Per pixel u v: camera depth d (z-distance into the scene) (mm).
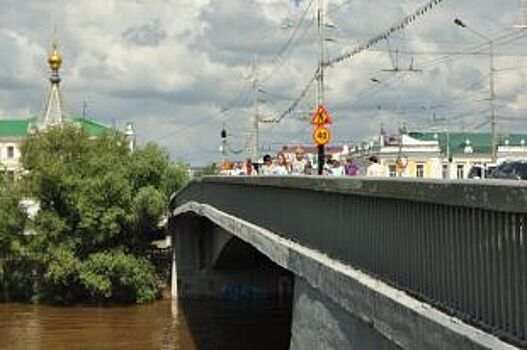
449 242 9891
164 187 65500
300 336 16953
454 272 9750
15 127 132500
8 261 63000
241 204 29391
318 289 15375
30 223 62062
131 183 63438
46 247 61000
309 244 17969
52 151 64562
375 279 12695
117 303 61375
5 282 62875
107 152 65000
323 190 15867
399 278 11742
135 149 66062
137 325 52688
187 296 63562
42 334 49750
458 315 9562
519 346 8148
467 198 8961
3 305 61094
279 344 45875
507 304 8484
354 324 13094
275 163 37000
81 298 61812
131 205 62156
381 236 12641
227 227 31250
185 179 66812
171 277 64562
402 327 10469
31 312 57750
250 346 45438
